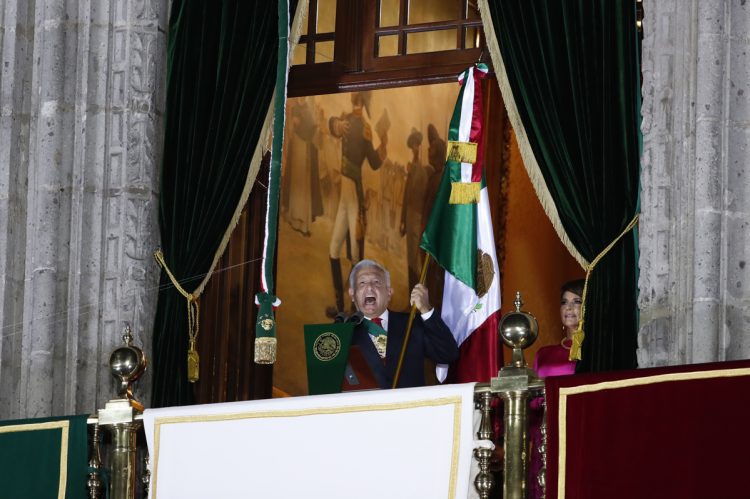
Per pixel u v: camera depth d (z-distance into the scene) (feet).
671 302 54.70
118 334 61.98
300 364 84.84
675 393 47.21
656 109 56.18
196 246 61.26
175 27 63.67
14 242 63.36
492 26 58.80
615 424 47.44
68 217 63.16
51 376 61.57
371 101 91.04
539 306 96.63
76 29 64.85
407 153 93.30
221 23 62.90
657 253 55.16
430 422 49.52
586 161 55.93
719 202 54.34
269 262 54.13
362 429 50.26
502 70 58.34
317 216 87.15
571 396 48.08
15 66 64.59
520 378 49.26
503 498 49.52
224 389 63.62
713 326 53.31
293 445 50.88
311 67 65.98
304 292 85.92
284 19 55.26
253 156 61.62
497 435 55.31
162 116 64.34
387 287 59.67
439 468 48.98
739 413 46.60
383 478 49.49
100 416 54.19
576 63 56.95
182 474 51.93
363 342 58.75
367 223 90.07
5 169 63.72
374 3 65.98
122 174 63.36
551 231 97.71
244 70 62.13
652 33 56.90
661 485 46.60
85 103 63.93
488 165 97.09
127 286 62.34
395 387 57.67
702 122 54.85
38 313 62.03
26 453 54.60
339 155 88.89
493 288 59.72
